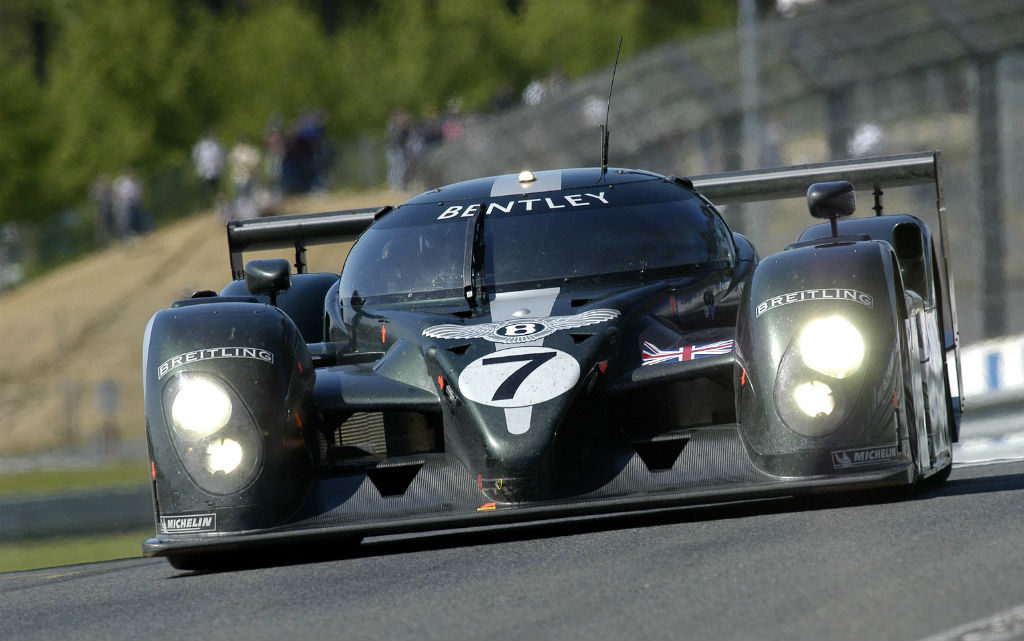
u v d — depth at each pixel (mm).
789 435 15312
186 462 16047
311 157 116812
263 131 164625
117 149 162250
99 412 89688
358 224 24766
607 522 17812
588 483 15734
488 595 12656
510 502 15516
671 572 12883
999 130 78250
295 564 16906
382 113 169000
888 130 81625
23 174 165750
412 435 17234
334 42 186000
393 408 16688
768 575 12297
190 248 122438
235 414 16062
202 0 199125
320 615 12523
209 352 16453
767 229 88062
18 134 167250
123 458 82250
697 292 18938
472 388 16156
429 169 91375
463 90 170125
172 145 165125
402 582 13984
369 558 16516
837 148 80062
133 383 96812
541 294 18891
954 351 22391
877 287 15711
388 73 169875
